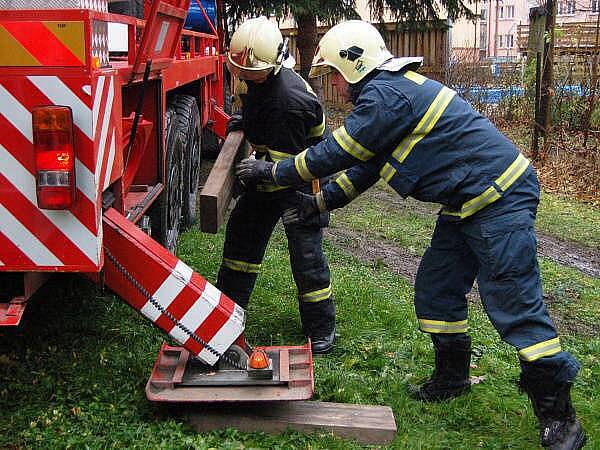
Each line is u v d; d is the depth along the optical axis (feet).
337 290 19.19
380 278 21.88
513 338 11.22
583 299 21.34
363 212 31.73
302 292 15.35
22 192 10.24
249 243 15.53
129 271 11.50
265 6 43.78
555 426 11.23
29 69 9.94
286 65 14.67
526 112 55.83
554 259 26.30
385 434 11.65
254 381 11.61
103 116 10.71
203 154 36.06
